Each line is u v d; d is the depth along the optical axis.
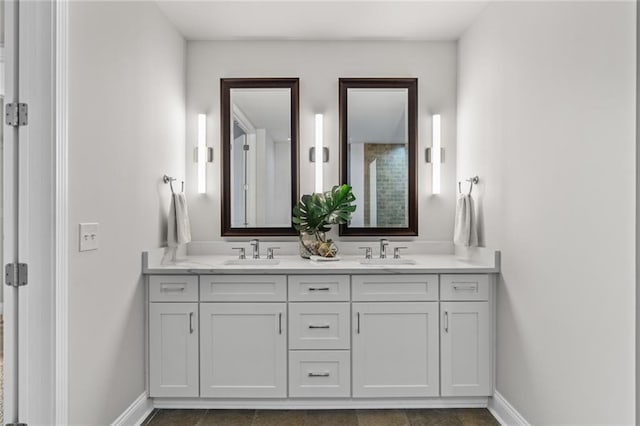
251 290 2.51
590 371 1.63
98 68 1.95
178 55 3.05
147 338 2.50
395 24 2.97
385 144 3.23
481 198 2.75
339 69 3.24
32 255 1.66
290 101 3.22
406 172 3.23
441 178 3.25
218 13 2.79
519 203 2.21
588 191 1.63
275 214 3.21
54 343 1.67
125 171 2.23
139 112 2.40
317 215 2.96
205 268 2.50
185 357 2.51
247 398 2.54
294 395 2.51
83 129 1.83
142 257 2.46
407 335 2.52
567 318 1.78
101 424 2.00
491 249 2.58
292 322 2.51
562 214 1.81
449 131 3.25
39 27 1.65
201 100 3.23
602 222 1.55
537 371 2.04
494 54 2.53
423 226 3.24
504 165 2.40
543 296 1.97
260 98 3.23
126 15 2.23
